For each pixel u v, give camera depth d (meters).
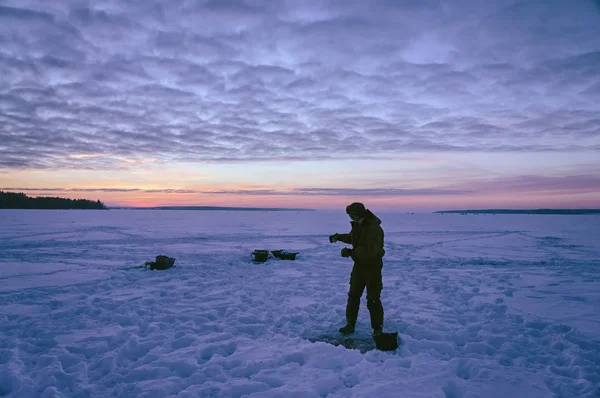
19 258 11.44
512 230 28.73
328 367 3.33
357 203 4.21
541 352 3.69
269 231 25.48
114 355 3.57
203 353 3.70
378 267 4.18
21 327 4.55
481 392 2.80
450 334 4.14
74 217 51.97
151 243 16.67
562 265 10.34
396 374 3.09
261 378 3.06
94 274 8.50
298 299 6.04
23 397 2.79
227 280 7.69
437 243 17.56
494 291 6.59
